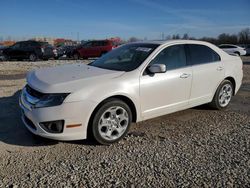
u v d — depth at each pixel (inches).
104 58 212.5
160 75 184.5
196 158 150.0
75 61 865.5
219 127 197.9
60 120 151.1
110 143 165.9
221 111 235.8
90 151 157.1
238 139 176.4
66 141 168.4
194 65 207.5
